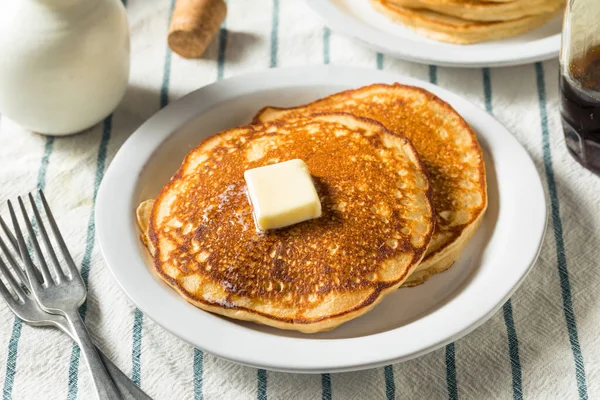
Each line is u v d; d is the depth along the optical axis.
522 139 0.71
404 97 0.68
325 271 0.58
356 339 0.56
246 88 0.70
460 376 0.58
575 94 0.66
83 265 0.63
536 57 0.72
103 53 0.67
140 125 0.72
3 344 0.59
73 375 0.58
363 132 0.65
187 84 0.75
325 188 0.61
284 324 0.57
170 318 0.57
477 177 0.64
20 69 0.66
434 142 0.66
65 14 0.66
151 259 0.61
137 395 0.56
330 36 0.79
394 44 0.73
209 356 0.59
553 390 0.57
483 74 0.76
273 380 0.58
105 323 0.60
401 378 0.58
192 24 0.76
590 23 0.64
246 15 0.81
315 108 0.69
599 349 0.59
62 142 0.71
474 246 0.62
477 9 0.74
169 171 0.67
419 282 0.61
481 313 0.57
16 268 0.61
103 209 0.62
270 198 0.59
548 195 0.67
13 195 0.67
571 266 0.63
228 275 0.58
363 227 0.59
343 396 0.57
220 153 0.64
